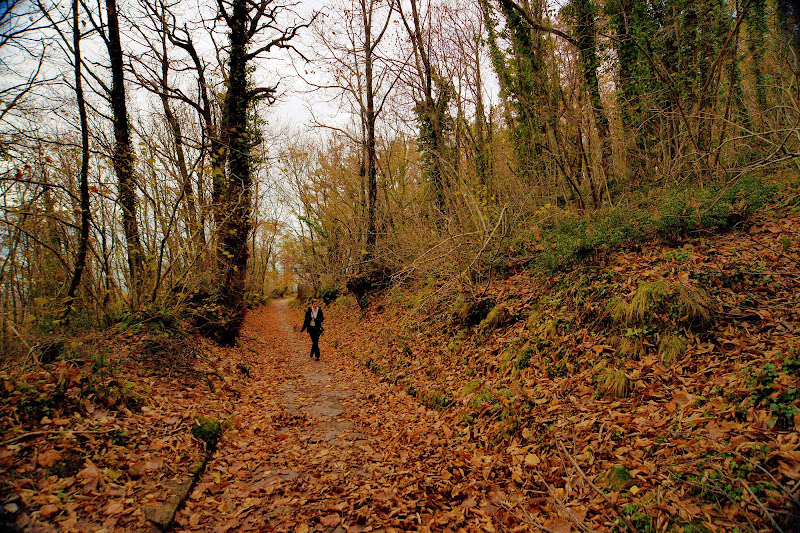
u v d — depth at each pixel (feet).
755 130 28.66
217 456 14.92
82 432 12.48
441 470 14.07
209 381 21.77
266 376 30.30
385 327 39.88
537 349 20.13
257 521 11.18
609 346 17.31
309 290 119.96
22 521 8.90
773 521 7.93
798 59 28.50
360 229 56.75
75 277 23.17
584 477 11.12
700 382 13.32
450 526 10.81
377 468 14.62
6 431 11.33
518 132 42.80
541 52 33.19
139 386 17.24
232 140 33.17
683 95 30.83
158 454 13.24
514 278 28.84
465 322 27.55
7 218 19.66
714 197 22.59
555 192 36.78
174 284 27.91
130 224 27.86
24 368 14.37
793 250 17.30
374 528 10.76
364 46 52.34
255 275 106.93
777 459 9.23
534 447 13.78
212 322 30.76
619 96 33.96
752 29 32.83
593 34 31.14
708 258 18.83
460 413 18.53
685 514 8.82
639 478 10.37
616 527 9.29
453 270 30.58
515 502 11.55
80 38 22.91
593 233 23.49
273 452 16.10
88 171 24.38
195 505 11.57
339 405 23.03
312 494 12.72
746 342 13.99
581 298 20.94
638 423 12.62
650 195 27.58
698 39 32.76
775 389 11.05
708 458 10.07
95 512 9.86
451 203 36.76
